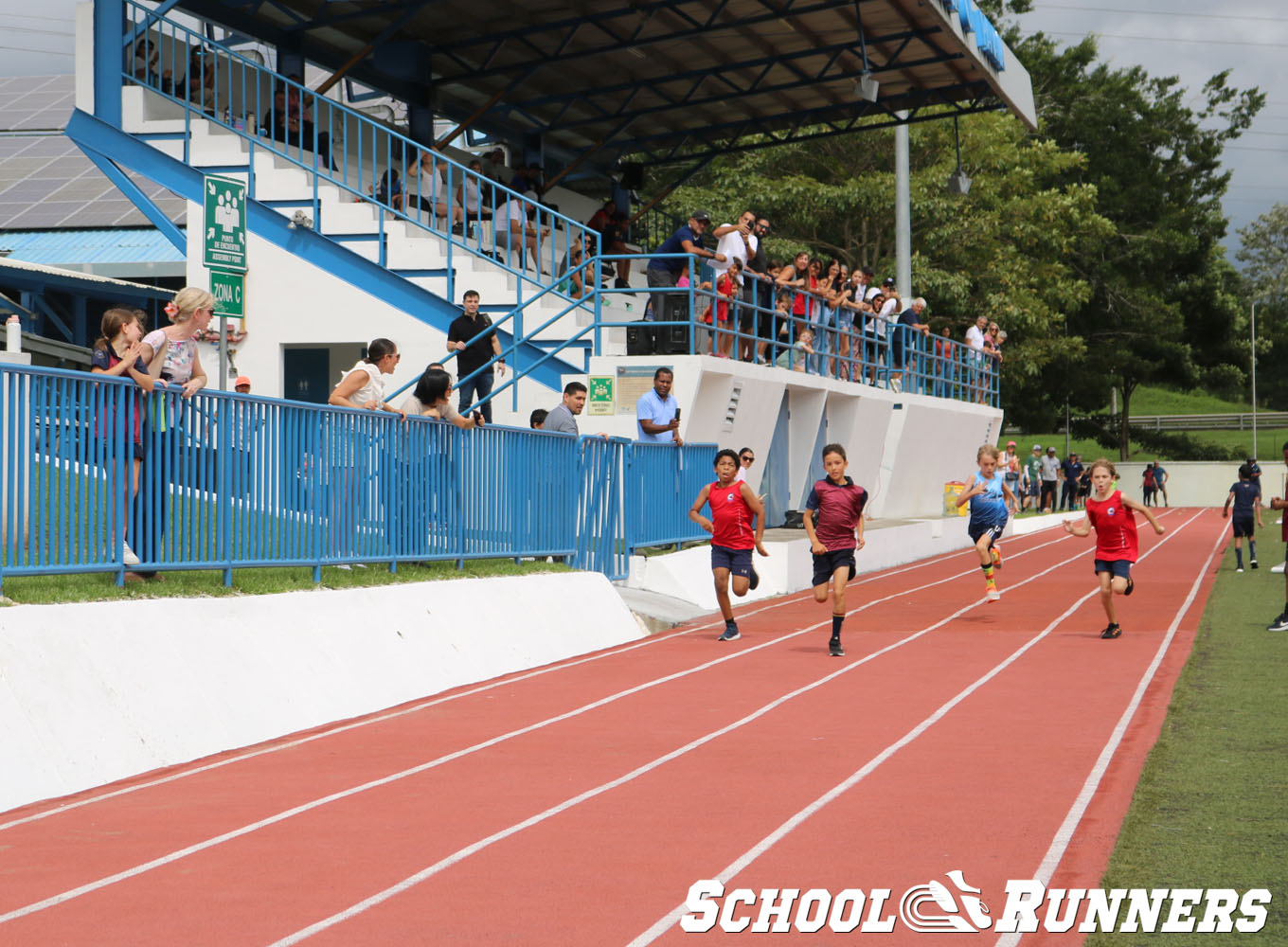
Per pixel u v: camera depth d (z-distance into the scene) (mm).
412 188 25797
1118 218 65875
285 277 22438
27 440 9227
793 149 47250
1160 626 16438
